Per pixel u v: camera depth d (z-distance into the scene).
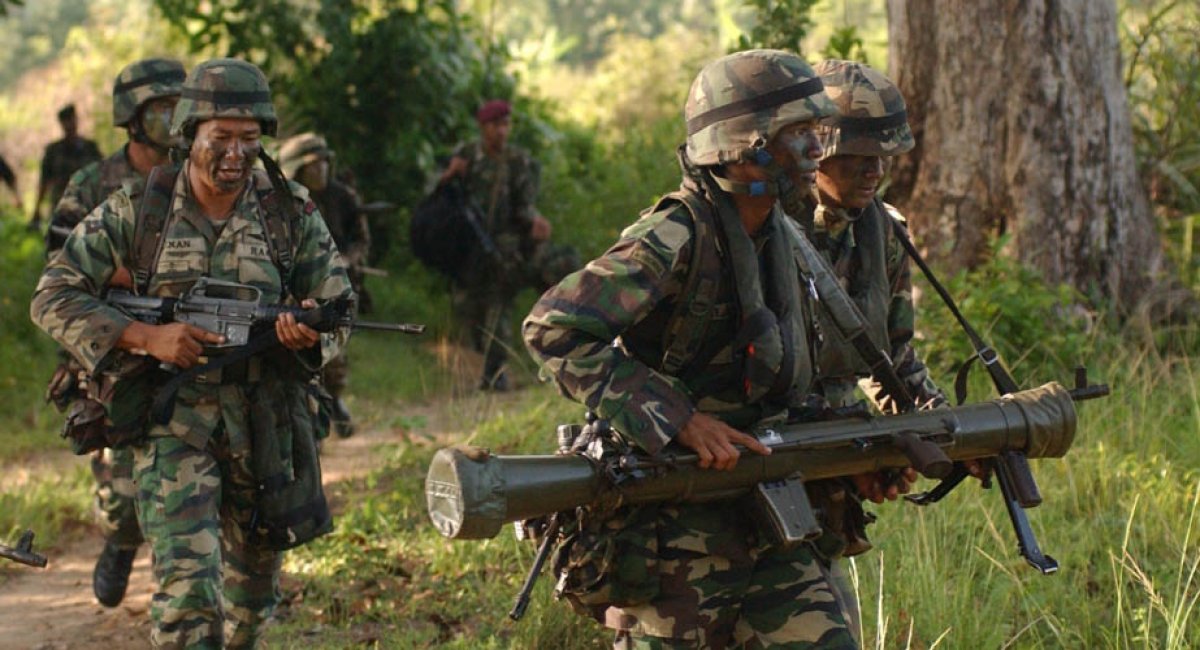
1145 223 12.40
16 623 8.62
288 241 6.50
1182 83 14.08
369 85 20.03
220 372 6.31
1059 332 11.22
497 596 7.95
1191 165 13.89
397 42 19.88
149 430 6.29
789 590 4.95
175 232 6.39
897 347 5.73
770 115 4.74
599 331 4.70
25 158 28.70
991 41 11.88
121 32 29.81
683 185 4.94
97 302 6.31
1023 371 10.73
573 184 20.55
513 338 16.78
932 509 8.06
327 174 13.10
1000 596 7.06
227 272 6.41
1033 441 5.30
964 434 5.20
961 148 12.00
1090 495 8.48
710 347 4.89
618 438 4.86
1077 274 11.99
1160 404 10.00
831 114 4.84
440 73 20.11
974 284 11.52
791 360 4.90
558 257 16.00
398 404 14.74
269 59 20.03
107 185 7.70
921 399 5.73
